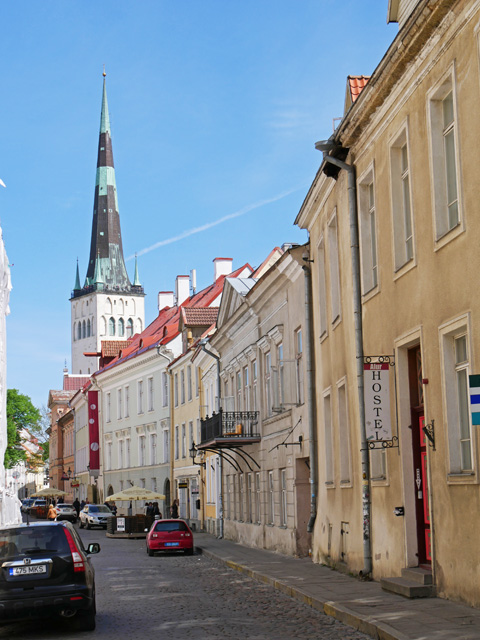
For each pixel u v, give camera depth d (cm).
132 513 6538
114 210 16900
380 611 1327
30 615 1314
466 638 1047
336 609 1403
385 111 1659
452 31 1318
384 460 1792
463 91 1287
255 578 2209
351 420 1997
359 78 2075
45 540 1355
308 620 1410
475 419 998
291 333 2823
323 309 2366
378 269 1745
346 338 2027
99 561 3139
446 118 1420
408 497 1606
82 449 9012
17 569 1327
